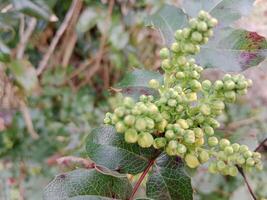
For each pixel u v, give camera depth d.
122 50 0.47
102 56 0.48
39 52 0.44
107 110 0.50
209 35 0.14
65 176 0.15
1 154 0.45
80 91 0.51
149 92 0.17
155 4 0.40
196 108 0.15
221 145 0.14
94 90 0.52
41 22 0.35
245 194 0.29
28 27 0.34
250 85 0.14
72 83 0.50
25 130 0.46
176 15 0.18
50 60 0.46
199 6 0.18
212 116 0.15
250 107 0.42
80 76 0.50
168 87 0.15
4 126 0.44
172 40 0.17
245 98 0.42
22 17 0.33
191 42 0.14
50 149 0.46
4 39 0.30
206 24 0.14
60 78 0.48
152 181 0.16
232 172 0.14
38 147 0.46
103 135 0.16
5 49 0.26
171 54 0.16
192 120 0.15
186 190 0.16
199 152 0.15
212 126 0.15
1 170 0.43
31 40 0.41
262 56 0.17
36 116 0.48
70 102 0.50
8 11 0.27
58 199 0.14
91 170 0.15
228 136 0.19
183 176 0.16
